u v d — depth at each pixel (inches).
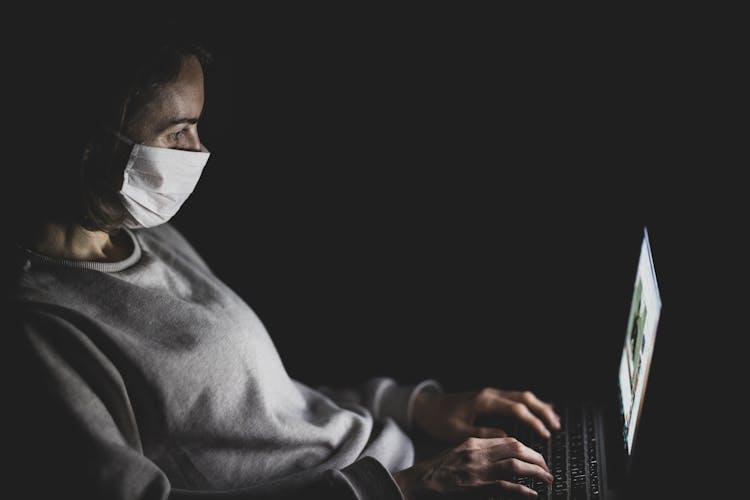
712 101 60.0
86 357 41.8
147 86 43.4
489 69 68.4
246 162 77.8
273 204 78.4
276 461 47.1
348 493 42.4
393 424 55.2
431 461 46.9
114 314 44.9
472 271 72.6
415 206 74.0
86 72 42.5
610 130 65.7
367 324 75.8
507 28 66.8
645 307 47.2
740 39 58.2
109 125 43.3
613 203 67.2
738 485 44.8
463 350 70.6
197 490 45.5
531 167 69.3
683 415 47.6
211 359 45.6
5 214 45.2
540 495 44.1
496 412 54.4
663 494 44.7
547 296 70.1
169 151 44.4
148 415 44.7
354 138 74.5
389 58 71.1
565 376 64.2
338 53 72.3
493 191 71.1
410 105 71.8
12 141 43.6
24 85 42.8
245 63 74.0
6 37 42.7
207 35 72.7
